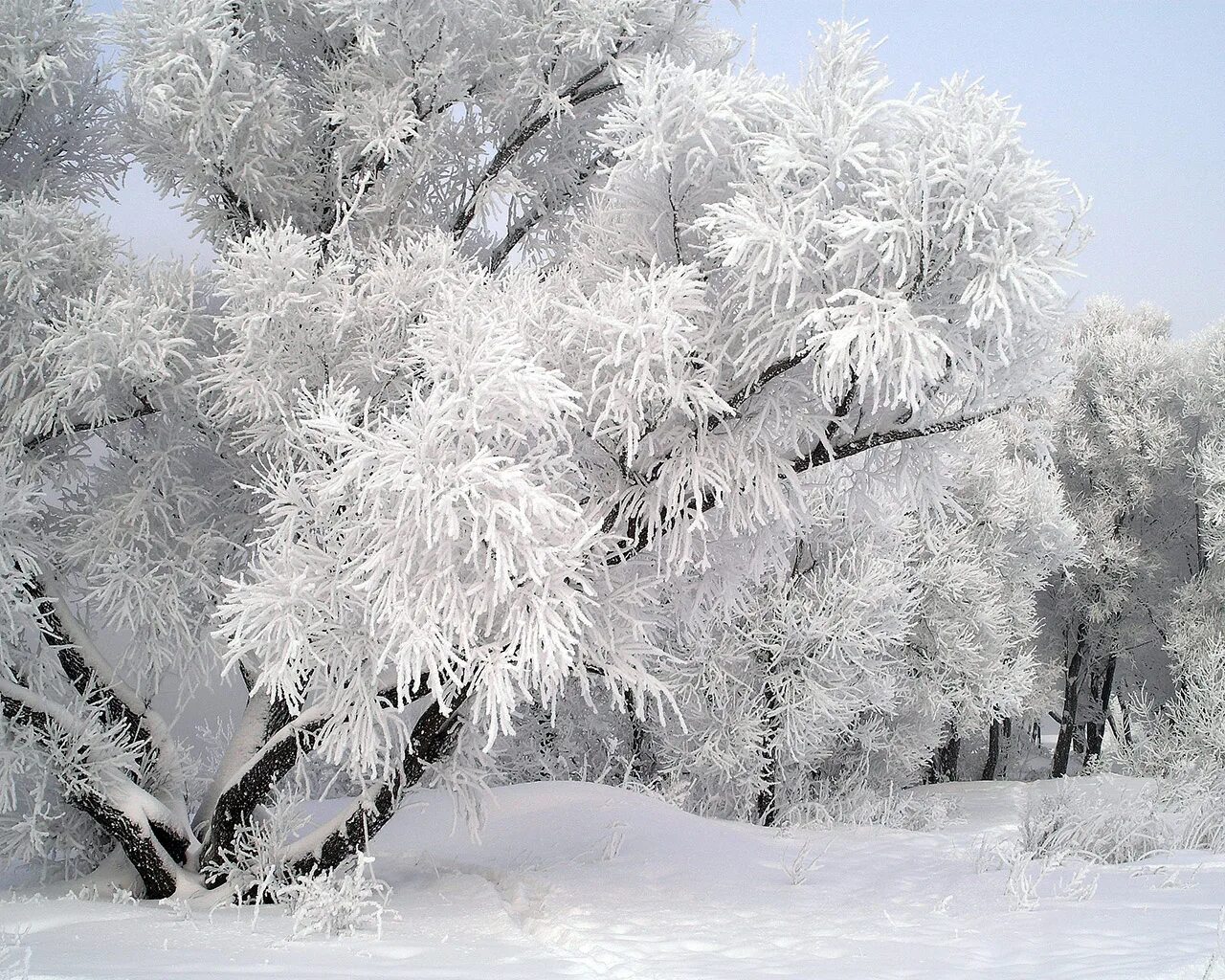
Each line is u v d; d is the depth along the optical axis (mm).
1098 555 20516
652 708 11367
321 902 4281
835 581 10656
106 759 6105
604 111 7578
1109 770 17750
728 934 4066
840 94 4402
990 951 3469
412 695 5211
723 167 4828
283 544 4734
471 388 4254
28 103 6676
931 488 5320
